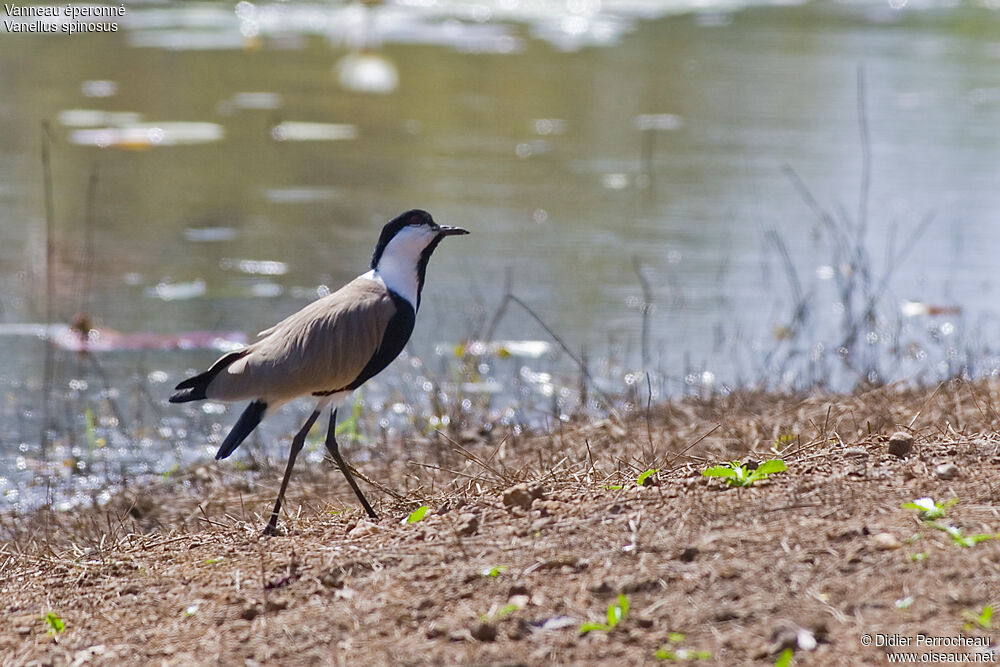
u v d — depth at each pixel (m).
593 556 6.73
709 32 34.91
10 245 17.44
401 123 24.27
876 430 9.98
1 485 11.26
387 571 6.98
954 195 19.73
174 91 26.28
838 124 24.33
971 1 41.66
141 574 7.82
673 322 15.04
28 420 12.70
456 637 6.06
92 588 7.71
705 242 17.78
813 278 16.45
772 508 7.08
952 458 7.71
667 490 7.64
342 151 22.19
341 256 17.09
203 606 6.99
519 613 6.19
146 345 14.28
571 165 21.45
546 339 14.59
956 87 27.72
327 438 8.90
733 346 14.30
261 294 15.73
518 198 19.59
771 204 19.41
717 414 11.74
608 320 15.10
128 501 10.66
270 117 24.42
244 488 10.85
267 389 8.50
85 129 23.17
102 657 6.53
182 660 6.31
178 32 32.66
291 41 31.84
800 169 21.17
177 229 18.14
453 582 6.65
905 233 18.11
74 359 14.08
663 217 18.83
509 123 24.42
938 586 6.01
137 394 13.29
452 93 26.84
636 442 10.73
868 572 6.20
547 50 31.62
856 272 16.56
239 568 7.50
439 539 7.36
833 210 19.06
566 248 17.48
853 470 7.61
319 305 8.85
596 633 5.94
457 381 13.52
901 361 13.73
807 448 8.55
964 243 17.66
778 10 39.16
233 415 13.07
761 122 24.48
